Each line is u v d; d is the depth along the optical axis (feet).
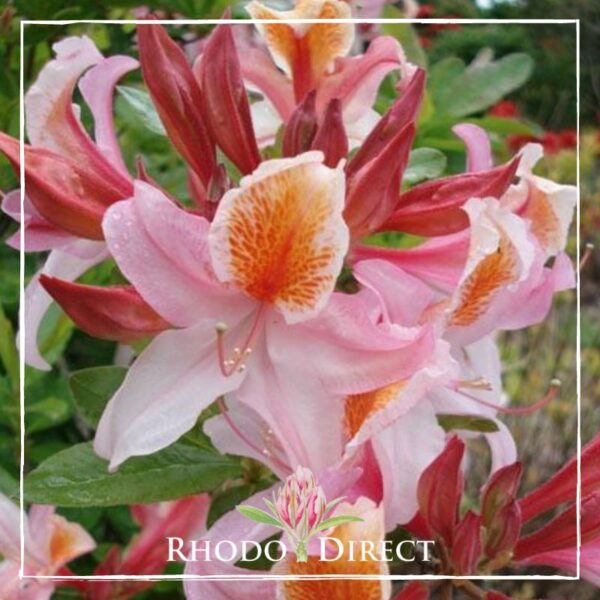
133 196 0.97
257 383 0.98
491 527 1.04
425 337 0.93
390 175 0.99
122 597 1.43
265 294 0.98
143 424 0.95
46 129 1.05
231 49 1.05
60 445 1.71
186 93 1.06
